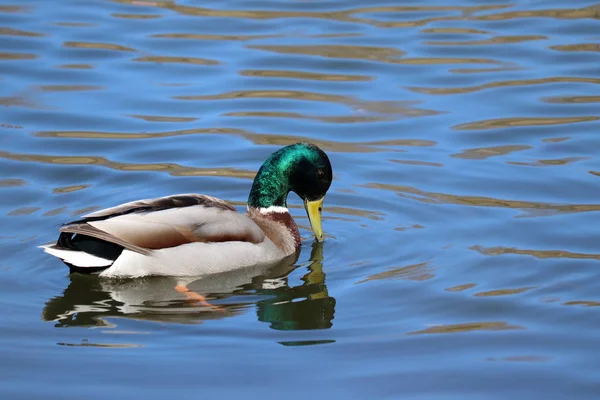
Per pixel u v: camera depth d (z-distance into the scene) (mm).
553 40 20578
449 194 15008
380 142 16766
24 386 9922
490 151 16422
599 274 12477
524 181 15344
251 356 10602
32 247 13148
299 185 13891
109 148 16359
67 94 18219
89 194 14812
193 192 15086
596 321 11336
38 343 10797
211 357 10547
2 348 10656
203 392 9836
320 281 12586
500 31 21062
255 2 22547
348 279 12609
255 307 11875
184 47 20234
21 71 18938
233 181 15430
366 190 15203
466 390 9953
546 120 17516
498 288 12219
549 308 11672
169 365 10359
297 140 16781
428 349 10766
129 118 17422
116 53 19844
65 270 12664
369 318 11539
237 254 12797
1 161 15742
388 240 13703
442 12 22156
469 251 13242
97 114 17516
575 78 19047
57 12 21688
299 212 15203
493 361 10508
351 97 18406
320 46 20328
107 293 12141
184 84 18734
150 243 12258
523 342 10898
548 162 15992
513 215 14266
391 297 12047
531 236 13633
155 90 18469
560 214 14242
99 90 18422
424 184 15352
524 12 22031
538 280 12391
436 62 19734
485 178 15484
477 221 14133
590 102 18094
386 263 13047
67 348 10695
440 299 11961
